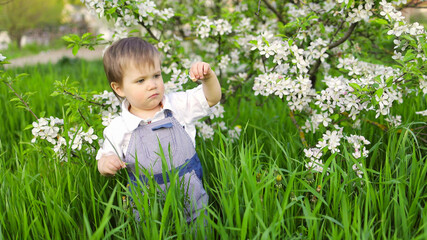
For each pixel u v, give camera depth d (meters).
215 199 2.02
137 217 1.83
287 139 2.61
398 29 2.19
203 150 2.29
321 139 2.13
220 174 2.09
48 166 2.36
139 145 1.84
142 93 1.77
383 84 2.05
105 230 1.87
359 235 1.49
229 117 3.47
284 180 1.88
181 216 1.62
